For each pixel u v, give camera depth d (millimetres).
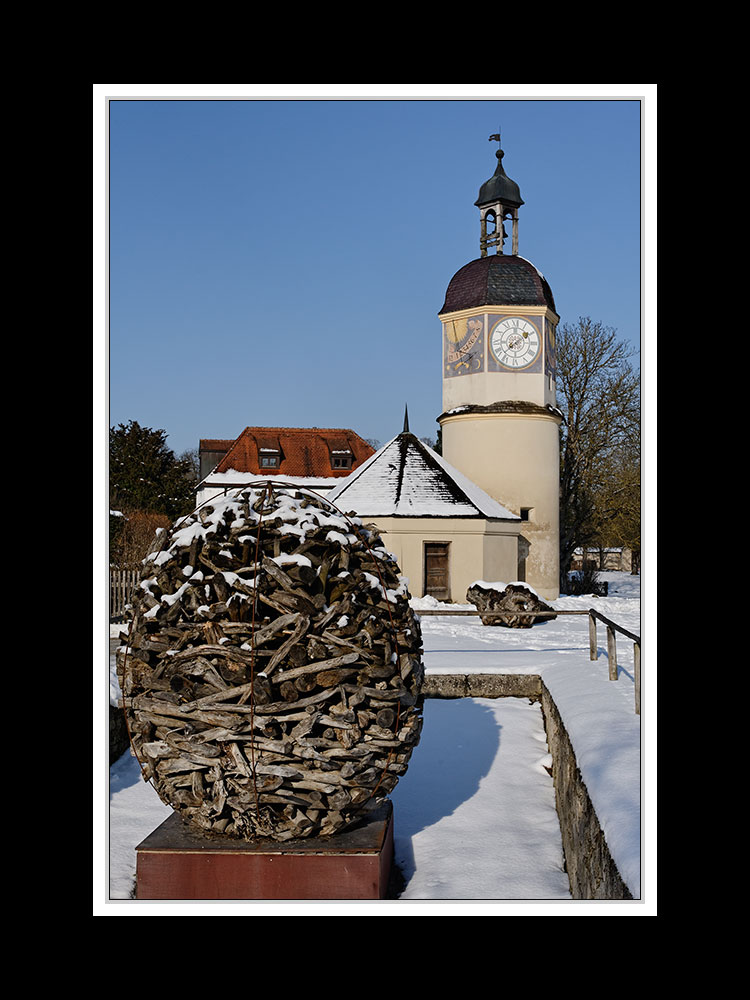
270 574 5793
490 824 8609
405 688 6008
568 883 7199
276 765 5688
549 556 32438
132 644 6051
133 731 6102
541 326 32688
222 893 5891
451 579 27250
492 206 34812
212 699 5711
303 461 47875
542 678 12203
